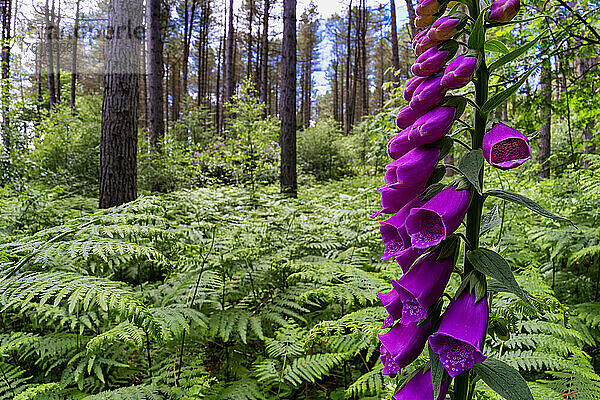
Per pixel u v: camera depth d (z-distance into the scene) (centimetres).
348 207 523
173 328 240
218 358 319
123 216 305
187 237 350
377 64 4716
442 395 99
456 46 96
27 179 753
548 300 232
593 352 291
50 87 2125
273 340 280
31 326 309
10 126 875
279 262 357
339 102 5303
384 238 103
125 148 526
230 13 2314
